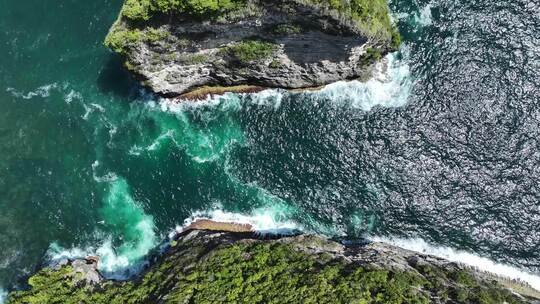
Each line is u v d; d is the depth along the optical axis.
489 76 76.06
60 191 75.06
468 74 76.19
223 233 72.75
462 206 73.00
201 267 63.28
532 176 73.06
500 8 78.31
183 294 59.09
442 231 72.75
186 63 70.38
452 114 75.12
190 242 70.88
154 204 74.94
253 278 60.34
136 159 75.88
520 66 76.31
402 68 76.94
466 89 75.75
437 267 68.44
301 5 60.12
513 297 65.25
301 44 67.50
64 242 73.81
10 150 76.06
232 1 60.78
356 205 73.75
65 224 74.25
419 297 58.09
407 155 74.12
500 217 72.50
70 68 79.00
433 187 73.50
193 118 77.12
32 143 76.44
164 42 65.81
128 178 75.44
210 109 77.25
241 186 75.06
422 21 78.31
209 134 76.50
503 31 77.62
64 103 77.94
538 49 76.88
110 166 75.75
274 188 74.81
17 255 72.88
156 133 76.69
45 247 73.44
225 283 60.19
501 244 72.12
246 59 70.19
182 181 75.19
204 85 77.44
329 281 58.97
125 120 77.19
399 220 73.31
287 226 74.06
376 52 71.69
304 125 75.81
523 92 75.50
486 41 77.31
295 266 62.53
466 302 60.16
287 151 75.25
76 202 74.81
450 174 73.56
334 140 75.12
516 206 72.50
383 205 73.56
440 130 74.81
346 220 73.69
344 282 58.47
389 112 75.62
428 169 73.81
